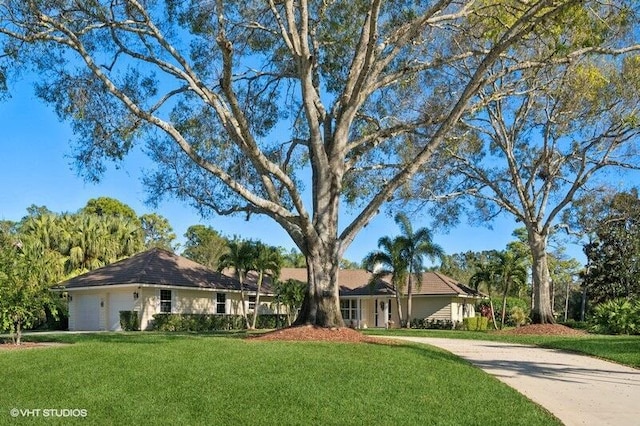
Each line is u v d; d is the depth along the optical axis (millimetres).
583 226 31844
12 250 17625
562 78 21656
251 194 16734
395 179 17250
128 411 8133
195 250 67375
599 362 15094
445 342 21031
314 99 18766
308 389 9297
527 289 53844
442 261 38906
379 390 9508
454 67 21453
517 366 13930
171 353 12281
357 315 43719
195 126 19312
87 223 41938
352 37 19969
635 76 22578
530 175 29891
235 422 7707
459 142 27516
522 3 15391
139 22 16125
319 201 18234
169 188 18578
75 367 10758
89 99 16016
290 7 16359
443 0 16125
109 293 31641
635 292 41719
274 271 36406
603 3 15266
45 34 14906
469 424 7957
